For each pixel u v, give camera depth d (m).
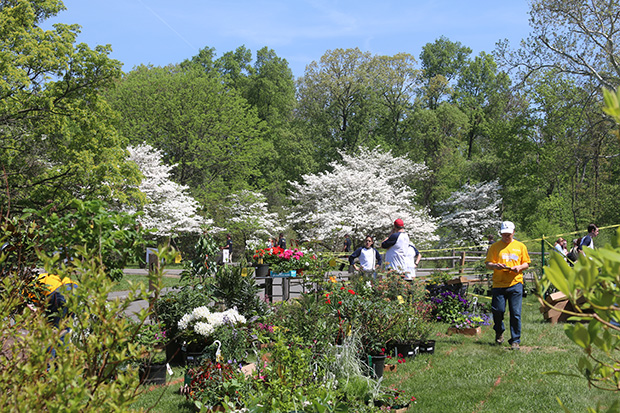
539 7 24.77
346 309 7.34
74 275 3.04
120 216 3.88
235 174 44.31
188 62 60.66
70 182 17.80
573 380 5.99
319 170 51.69
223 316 7.01
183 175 40.91
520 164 37.59
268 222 39.66
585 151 28.16
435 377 6.54
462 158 48.62
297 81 52.62
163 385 6.27
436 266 23.36
